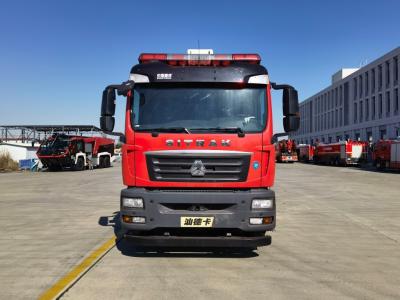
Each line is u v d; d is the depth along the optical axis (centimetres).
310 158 6100
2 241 863
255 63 732
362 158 4875
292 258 739
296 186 2214
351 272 654
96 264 682
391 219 1182
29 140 5588
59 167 3806
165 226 659
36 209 1348
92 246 814
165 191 671
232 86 707
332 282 600
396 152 3656
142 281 592
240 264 692
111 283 582
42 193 1855
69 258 720
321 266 687
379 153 3944
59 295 532
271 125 695
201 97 703
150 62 718
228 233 677
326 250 805
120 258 722
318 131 9250
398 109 5444
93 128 5591
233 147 675
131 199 670
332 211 1331
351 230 1019
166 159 675
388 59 5722
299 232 989
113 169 4153
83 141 3947
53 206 1422
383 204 1502
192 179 671
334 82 8475
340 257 751
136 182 679
